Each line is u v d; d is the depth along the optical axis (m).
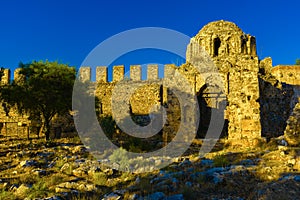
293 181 10.33
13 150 20.44
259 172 11.71
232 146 20.92
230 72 24.45
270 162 13.37
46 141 24.67
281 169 11.92
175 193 10.16
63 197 10.55
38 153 18.84
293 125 18.38
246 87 23.58
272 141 19.30
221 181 10.95
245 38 31.05
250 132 22.56
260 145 19.77
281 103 26.75
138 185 11.50
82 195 10.85
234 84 24.05
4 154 18.95
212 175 11.62
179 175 12.18
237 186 10.63
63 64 28.47
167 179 11.85
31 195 10.60
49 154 18.62
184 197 9.79
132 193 10.63
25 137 33.53
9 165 15.91
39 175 13.59
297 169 12.05
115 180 12.77
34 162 15.90
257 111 22.81
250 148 18.95
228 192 10.25
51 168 15.17
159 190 10.70
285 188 9.88
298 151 15.17
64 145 23.09
